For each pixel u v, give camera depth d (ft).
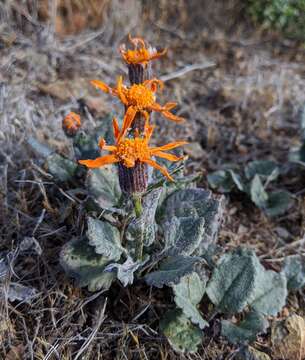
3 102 0.62
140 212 0.38
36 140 0.56
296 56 0.89
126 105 0.41
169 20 0.93
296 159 0.63
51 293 0.44
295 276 0.50
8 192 0.53
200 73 0.82
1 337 0.41
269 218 0.59
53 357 0.40
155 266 0.45
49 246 0.48
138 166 0.36
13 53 0.74
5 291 0.42
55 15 0.82
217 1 0.95
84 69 0.76
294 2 0.91
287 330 0.44
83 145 0.50
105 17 0.86
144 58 0.42
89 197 0.46
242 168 0.66
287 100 0.77
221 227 0.56
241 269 0.45
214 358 0.43
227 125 0.71
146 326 0.43
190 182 0.50
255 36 0.93
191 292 0.43
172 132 0.68
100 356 0.41
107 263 0.43
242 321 0.44
